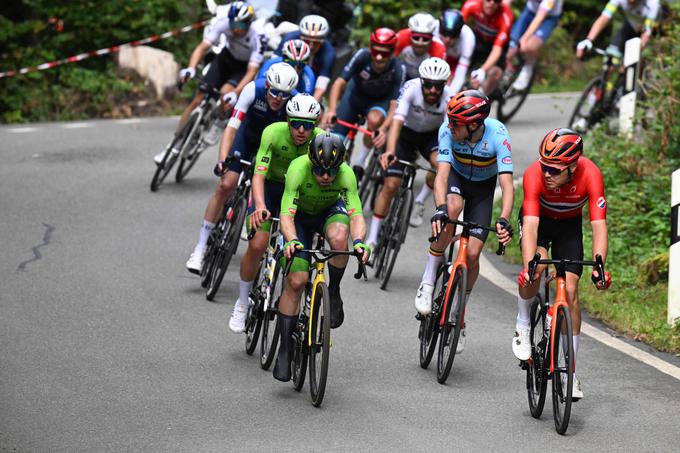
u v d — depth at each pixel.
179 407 19.02
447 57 35.91
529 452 17.27
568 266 19.53
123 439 17.39
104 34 57.50
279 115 26.45
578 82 71.00
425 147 29.59
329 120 32.41
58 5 57.19
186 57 60.28
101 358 21.64
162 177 37.31
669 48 39.31
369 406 19.36
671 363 22.41
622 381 21.09
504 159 21.64
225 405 19.19
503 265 30.86
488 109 21.23
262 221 20.52
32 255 29.39
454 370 21.73
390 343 23.44
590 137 39.84
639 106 39.00
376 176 33.94
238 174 26.81
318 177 19.50
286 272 20.61
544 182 19.45
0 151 42.66
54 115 52.44
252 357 22.25
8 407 18.75
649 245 30.94
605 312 25.97
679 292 24.41
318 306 19.44
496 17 43.44
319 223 21.06
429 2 65.19
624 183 35.53
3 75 52.53
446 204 20.61
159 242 31.25
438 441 17.66
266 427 18.11
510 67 49.44
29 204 34.81
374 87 32.78
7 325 23.56
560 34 73.06
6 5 59.91
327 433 17.88
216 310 25.44
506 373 21.62
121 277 27.77
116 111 53.22
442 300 21.28
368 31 63.22
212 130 36.53
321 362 18.92
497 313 25.98
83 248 30.30
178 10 59.97
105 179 38.59
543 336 19.02
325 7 50.72
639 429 18.47
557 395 18.42
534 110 56.25
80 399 19.27
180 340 23.06
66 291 26.34
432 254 22.23
